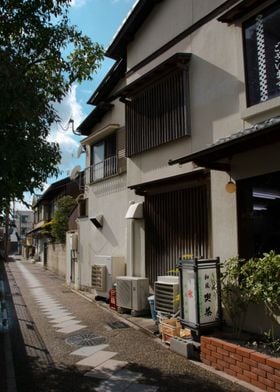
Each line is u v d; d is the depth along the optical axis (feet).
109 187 43.83
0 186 15.60
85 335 26.48
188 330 22.67
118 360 20.83
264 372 16.17
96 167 48.01
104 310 35.99
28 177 15.70
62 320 31.76
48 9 17.20
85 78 20.11
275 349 17.40
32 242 160.25
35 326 29.60
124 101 36.60
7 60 14.96
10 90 14.35
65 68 19.39
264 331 20.20
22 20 16.93
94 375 18.67
